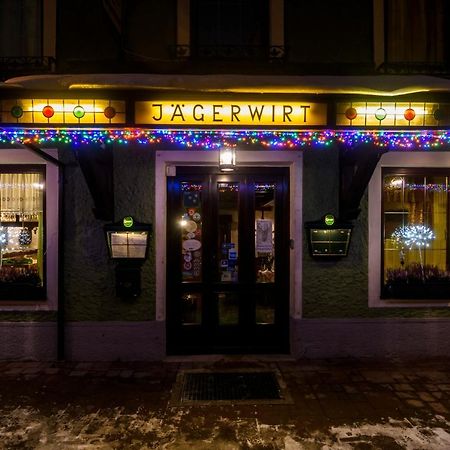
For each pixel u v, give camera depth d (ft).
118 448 10.69
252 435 11.30
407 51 17.65
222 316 17.94
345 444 10.85
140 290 16.96
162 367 16.38
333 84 12.57
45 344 17.06
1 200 17.44
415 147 17.28
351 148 15.92
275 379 15.14
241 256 17.94
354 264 17.40
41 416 12.37
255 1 17.52
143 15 17.19
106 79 12.54
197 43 17.42
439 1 17.63
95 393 13.98
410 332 17.43
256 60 17.15
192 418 12.24
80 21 17.08
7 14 17.16
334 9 17.43
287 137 15.65
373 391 14.08
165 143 17.13
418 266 17.83
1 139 15.42
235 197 17.98
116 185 17.12
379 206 17.38
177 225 17.80
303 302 17.35
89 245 17.06
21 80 12.51
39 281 17.28
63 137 15.12
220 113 12.69
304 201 17.31
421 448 10.66
